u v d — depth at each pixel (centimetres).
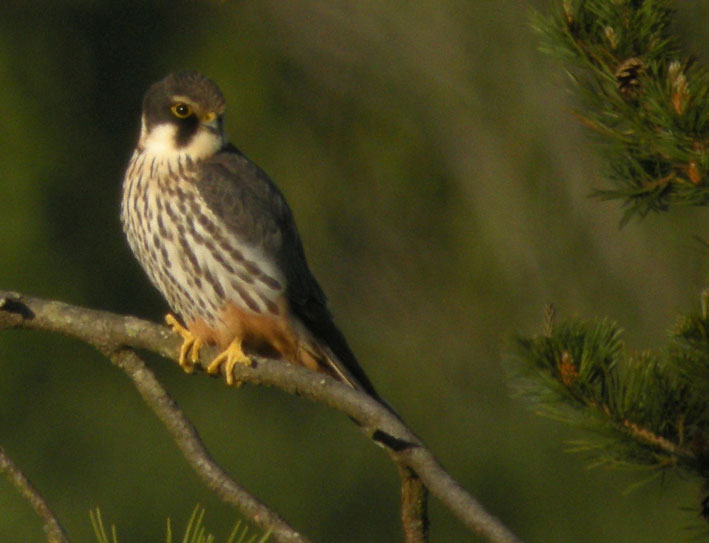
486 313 1420
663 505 1502
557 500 1552
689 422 500
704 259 1330
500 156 1394
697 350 493
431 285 1458
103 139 1909
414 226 1473
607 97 538
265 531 516
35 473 1831
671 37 536
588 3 541
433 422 1546
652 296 1355
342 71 1480
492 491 1555
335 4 1462
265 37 1535
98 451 1845
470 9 1392
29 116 1875
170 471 1833
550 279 1377
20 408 1856
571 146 1371
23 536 1742
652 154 534
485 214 1402
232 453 1803
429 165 1459
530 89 1377
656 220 1373
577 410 504
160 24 1875
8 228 1842
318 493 1770
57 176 1877
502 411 1546
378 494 1772
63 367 1878
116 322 593
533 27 549
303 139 1612
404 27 1424
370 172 1506
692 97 508
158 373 1856
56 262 1856
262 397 1839
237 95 1711
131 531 1794
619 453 503
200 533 456
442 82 1406
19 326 601
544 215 1383
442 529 1656
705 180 513
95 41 1903
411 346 1478
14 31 1894
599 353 504
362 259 1498
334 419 1827
